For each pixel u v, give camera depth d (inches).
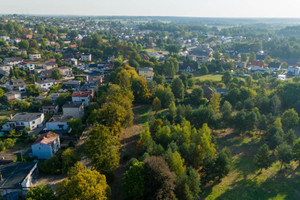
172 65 7411.4
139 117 4618.6
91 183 2100.1
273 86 6456.7
